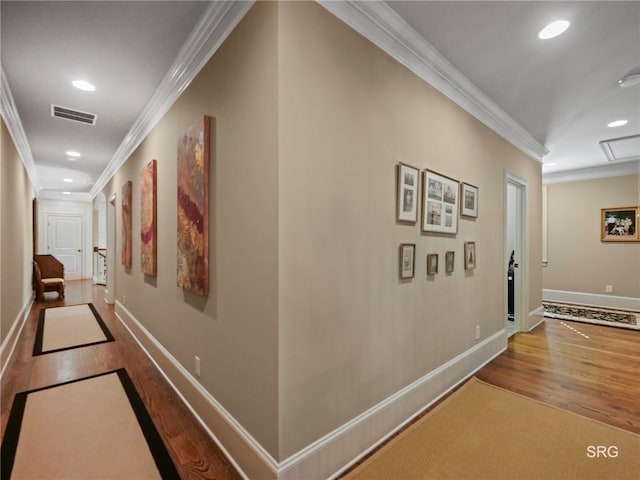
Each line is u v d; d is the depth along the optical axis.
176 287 2.51
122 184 4.40
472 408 2.26
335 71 1.65
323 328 1.60
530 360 3.17
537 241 4.53
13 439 1.93
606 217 5.71
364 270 1.82
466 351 2.80
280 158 1.41
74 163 5.04
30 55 2.19
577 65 2.43
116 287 4.94
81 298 6.38
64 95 2.76
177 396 2.43
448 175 2.55
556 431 2.00
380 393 1.92
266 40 1.47
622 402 2.36
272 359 1.45
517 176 3.84
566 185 6.12
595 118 3.56
